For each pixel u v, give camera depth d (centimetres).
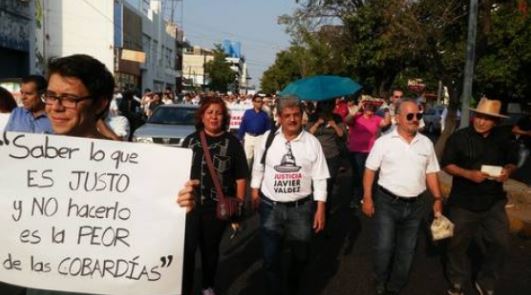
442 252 689
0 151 249
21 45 2655
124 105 1697
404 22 1307
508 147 508
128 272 259
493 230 509
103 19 3950
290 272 492
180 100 3344
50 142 252
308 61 4484
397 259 516
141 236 259
